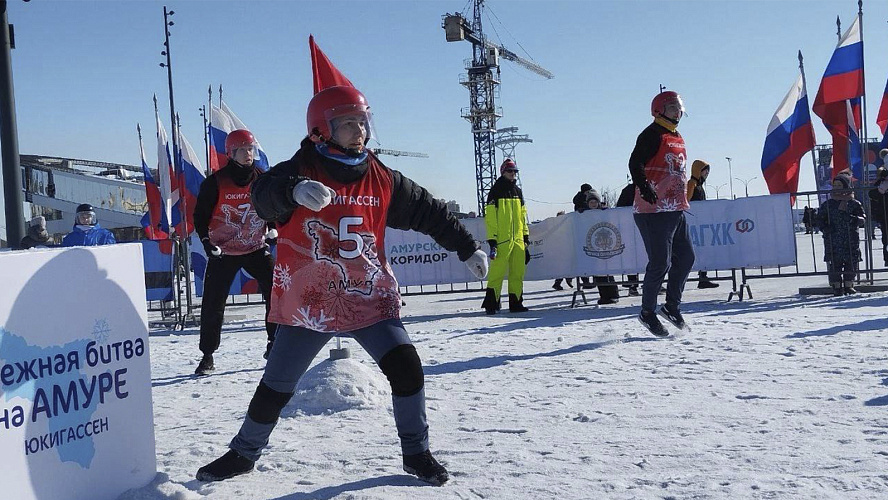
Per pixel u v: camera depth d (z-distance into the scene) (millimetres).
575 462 3383
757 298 10766
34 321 2816
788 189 12266
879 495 2754
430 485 3174
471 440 3891
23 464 2770
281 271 3262
